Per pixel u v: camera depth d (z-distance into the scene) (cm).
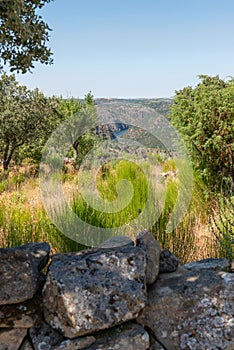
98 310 169
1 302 172
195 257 288
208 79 537
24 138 1179
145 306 184
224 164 475
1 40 179
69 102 1224
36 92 1225
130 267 185
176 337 178
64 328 170
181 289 189
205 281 193
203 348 174
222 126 469
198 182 462
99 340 171
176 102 529
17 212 330
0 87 422
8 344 170
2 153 1252
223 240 297
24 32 181
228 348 173
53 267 186
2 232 280
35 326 176
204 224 361
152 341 178
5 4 161
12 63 205
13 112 1146
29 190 584
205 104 486
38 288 185
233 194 402
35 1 201
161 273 211
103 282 177
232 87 495
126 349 169
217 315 179
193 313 181
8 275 178
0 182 805
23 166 1269
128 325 179
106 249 210
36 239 284
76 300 170
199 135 484
